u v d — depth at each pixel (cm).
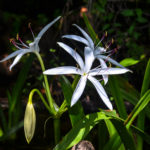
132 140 32
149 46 85
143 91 34
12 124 48
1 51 84
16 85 43
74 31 81
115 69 31
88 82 41
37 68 76
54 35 78
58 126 35
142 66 66
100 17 81
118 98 36
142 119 35
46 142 48
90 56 31
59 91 67
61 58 77
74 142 31
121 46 77
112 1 82
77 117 35
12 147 46
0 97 68
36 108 57
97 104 62
